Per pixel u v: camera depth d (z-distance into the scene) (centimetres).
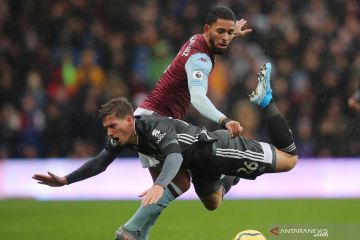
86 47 4212
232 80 3938
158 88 1873
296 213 2867
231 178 1928
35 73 4038
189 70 1753
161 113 1869
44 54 4197
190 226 2534
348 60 4134
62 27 4300
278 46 4159
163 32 4222
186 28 4250
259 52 4138
